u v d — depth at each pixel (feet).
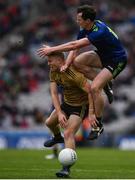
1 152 183.32
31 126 254.88
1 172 108.58
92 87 97.30
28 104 269.03
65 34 301.02
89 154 177.37
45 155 168.66
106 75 98.32
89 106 95.81
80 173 106.93
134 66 281.54
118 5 318.04
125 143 231.09
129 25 306.35
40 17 316.19
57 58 94.84
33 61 288.51
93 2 314.55
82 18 97.30
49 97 271.49
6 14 319.88
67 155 93.35
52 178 94.22
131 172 111.34
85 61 100.63
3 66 285.23
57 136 102.63
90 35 96.84
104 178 96.27
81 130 214.07
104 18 307.78
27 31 306.96
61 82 96.12
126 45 290.97
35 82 278.05
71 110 96.53
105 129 246.88
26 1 323.78
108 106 254.68
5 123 257.34
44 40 298.56
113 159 154.71
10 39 304.09
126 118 255.91
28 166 126.00
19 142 226.17
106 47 98.78
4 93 271.90
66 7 316.81
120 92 269.03
